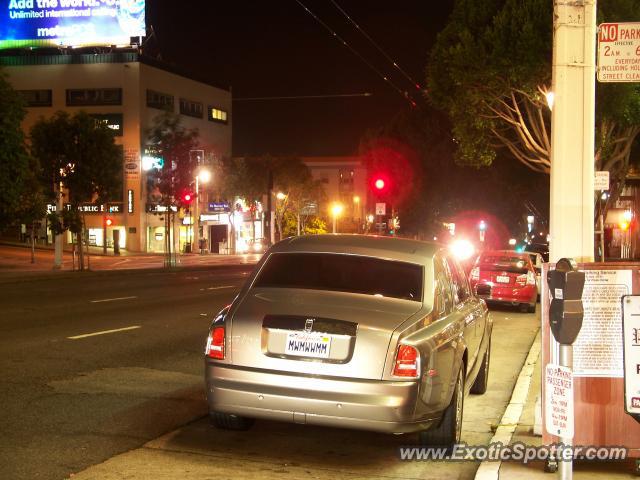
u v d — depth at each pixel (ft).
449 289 24.03
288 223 256.73
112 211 211.41
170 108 223.10
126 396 28.04
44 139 111.45
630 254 166.20
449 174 131.13
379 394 19.22
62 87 211.20
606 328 18.90
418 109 132.57
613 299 18.84
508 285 64.59
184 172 137.39
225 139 251.60
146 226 213.05
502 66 67.72
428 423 20.34
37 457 20.59
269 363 19.98
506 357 41.55
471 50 69.00
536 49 65.72
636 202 165.07
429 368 19.89
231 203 226.79
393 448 22.57
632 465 19.88
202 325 47.57
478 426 25.94
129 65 208.64
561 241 21.56
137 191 210.18
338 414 19.43
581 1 21.48
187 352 37.68
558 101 21.67
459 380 22.74
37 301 60.80
